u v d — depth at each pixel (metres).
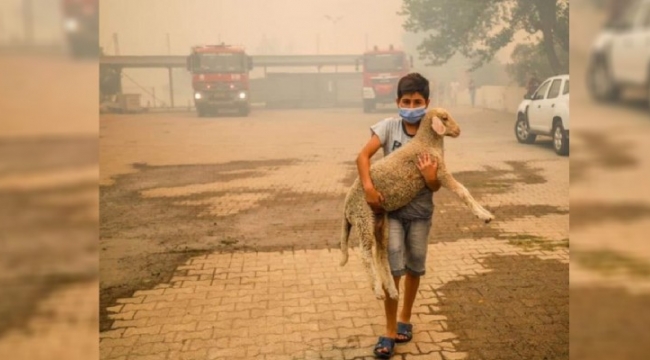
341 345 3.05
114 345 3.10
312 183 6.64
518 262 4.34
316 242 4.97
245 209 5.88
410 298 3.04
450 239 4.94
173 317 3.47
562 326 3.21
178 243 4.95
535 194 6.21
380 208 2.76
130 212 5.78
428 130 2.79
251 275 4.21
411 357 2.88
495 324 3.25
